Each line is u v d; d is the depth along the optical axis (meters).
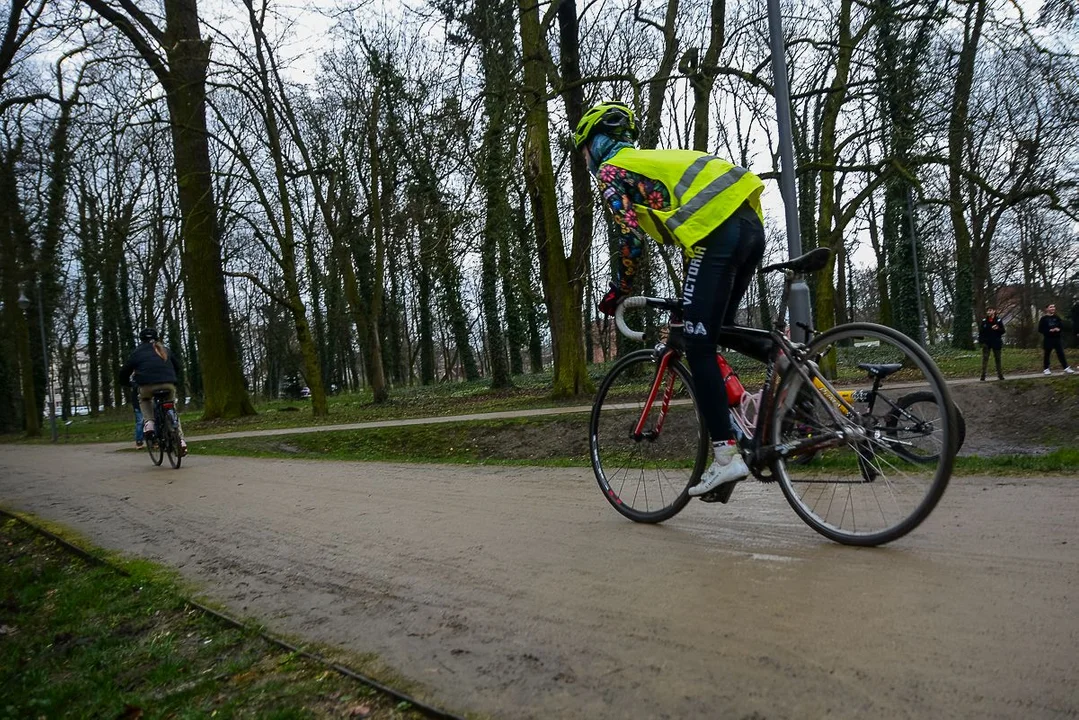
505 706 2.19
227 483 7.51
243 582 3.81
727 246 3.45
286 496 6.25
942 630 2.30
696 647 2.39
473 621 2.87
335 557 4.06
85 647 3.36
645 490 4.11
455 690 2.33
